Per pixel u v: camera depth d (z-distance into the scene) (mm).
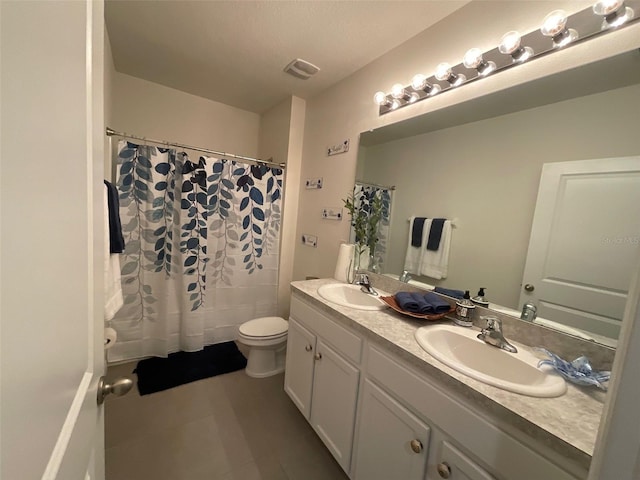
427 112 1541
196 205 2295
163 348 2279
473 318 1305
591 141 989
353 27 1581
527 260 1149
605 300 950
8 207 253
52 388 355
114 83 2238
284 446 1535
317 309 1536
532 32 1125
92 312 575
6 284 250
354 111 2029
